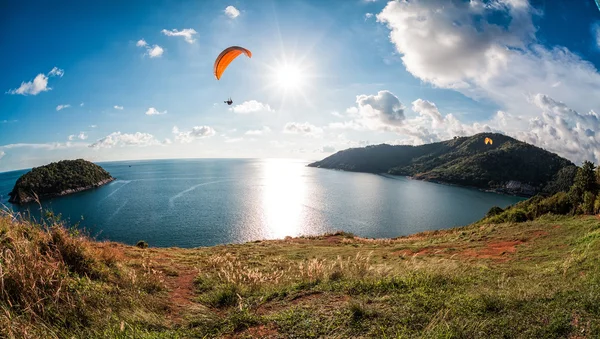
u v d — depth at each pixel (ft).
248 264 44.34
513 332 11.37
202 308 17.58
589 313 12.10
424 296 15.83
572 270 22.29
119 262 28.78
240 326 13.88
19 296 14.51
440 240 68.23
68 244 22.61
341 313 14.02
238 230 268.00
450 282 19.67
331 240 96.17
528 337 11.01
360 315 13.70
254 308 17.10
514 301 14.16
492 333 11.43
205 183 630.33
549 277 21.63
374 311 13.91
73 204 357.61
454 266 25.18
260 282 23.72
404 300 15.38
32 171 417.49
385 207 374.43
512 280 20.98
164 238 238.68
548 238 48.37
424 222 307.17
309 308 15.26
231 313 15.98
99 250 28.22
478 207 378.53
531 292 15.37
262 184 607.37
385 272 23.31
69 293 16.43
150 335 13.21
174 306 19.98
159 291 23.43
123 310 16.21
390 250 64.54
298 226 286.66
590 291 14.16
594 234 37.70
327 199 430.61
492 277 22.49
